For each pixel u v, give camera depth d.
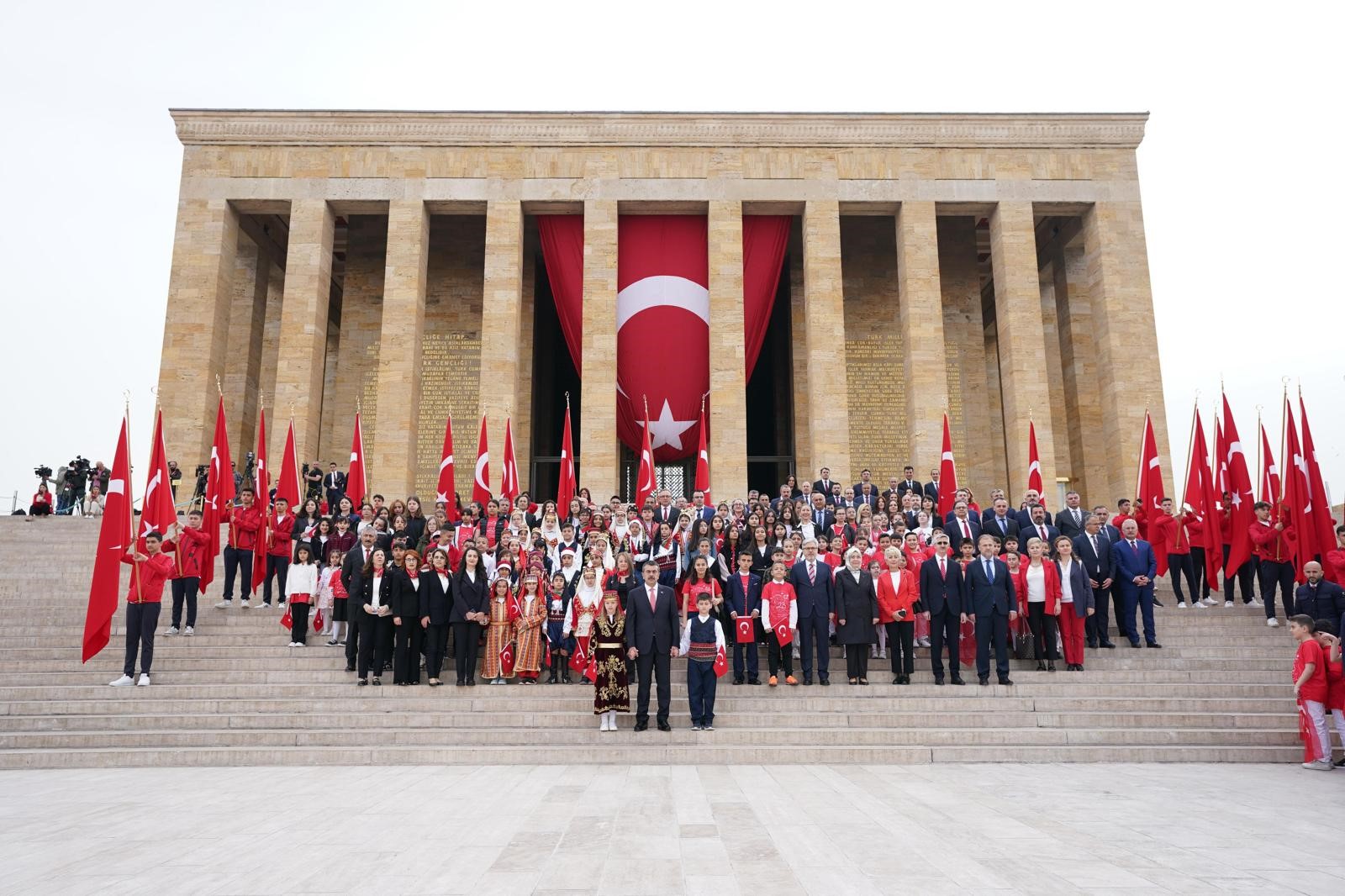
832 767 11.53
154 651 15.88
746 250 32.09
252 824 8.12
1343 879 6.25
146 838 7.55
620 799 9.27
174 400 29.64
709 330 31.16
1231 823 8.12
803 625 14.63
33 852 7.07
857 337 34.19
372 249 34.34
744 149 31.67
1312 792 9.75
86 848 7.20
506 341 30.20
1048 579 14.96
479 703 13.70
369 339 33.69
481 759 12.01
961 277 34.50
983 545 14.55
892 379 33.88
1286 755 12.08
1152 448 20.06
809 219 31.12
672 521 19.55
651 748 12.06
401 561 14.77
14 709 13.62
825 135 31.66
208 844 7.34
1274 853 7.00
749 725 13.15
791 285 34.38
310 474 25.20
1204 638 16.73
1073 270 34.38
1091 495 32.44
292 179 31.27
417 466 32.38
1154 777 10.77
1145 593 16.00
